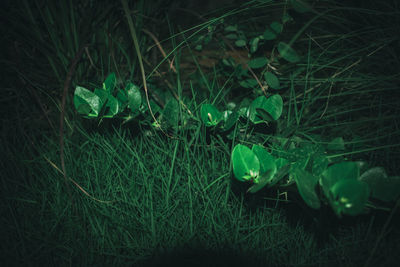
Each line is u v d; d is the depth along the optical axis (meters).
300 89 0.85
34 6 0.78
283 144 0.70
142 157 0.69
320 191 0.53
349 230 0.60
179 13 0.97
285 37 0.92
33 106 0.80
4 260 0.58
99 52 0.81
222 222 0.62
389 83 0.76
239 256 0.57
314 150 0.65
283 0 0.82
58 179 0.67
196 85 0.92
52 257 0.59
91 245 0.58
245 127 0.70
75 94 0.66
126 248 0.59
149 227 0.60
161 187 0.66
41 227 0.61
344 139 0.75
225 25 0.86
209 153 0.71
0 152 0.72
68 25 0.77
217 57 1.01
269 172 0.54
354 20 0.86
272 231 0.60
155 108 0.73
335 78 0.79
